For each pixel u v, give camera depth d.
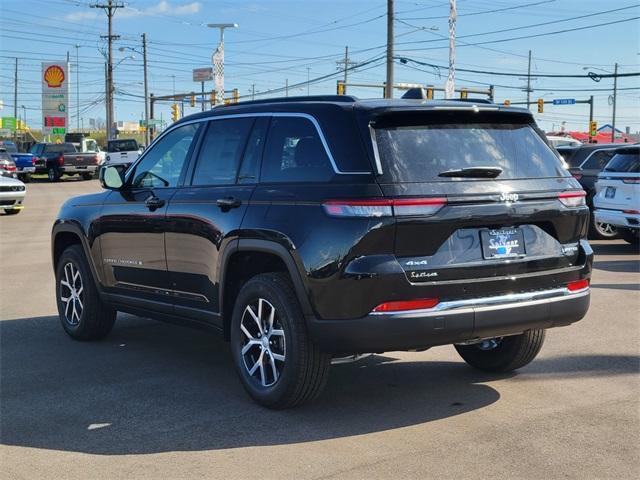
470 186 4.57
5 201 20.92
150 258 6.05
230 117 5.60
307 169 4.78
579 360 6.16
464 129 4.84
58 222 7.20
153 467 4.09
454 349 6.66
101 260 6.66
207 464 4.11
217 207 5.31
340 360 4.98
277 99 5.32
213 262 5.33
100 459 4.21
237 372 5.20
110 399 5.27
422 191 4.41
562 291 4.91
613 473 3.94
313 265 4.48
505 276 4.64
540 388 5.43
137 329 7.57
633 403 5.07
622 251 13.23
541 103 58.25
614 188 12.83
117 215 6.39
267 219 4.84
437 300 4.43
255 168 5.19
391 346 4.38
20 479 3.96
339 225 4.41
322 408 5.04
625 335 7.01
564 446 4.31
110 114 65.31
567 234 4.98
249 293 4.98
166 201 5.84
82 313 6.91
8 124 107.94
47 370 6.04
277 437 4.50
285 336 4.73
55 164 41.38
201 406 5.10
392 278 4.31
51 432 4.64
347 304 4.38
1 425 4.77
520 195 4.72
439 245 4.45
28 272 11.27
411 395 5.30
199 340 7.08
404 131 4.63
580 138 66.00
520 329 4.75
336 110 4.75
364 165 4.47
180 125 6.11
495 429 4.59
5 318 8.08
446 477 3.90
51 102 72.38
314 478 3.91
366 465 4.06
